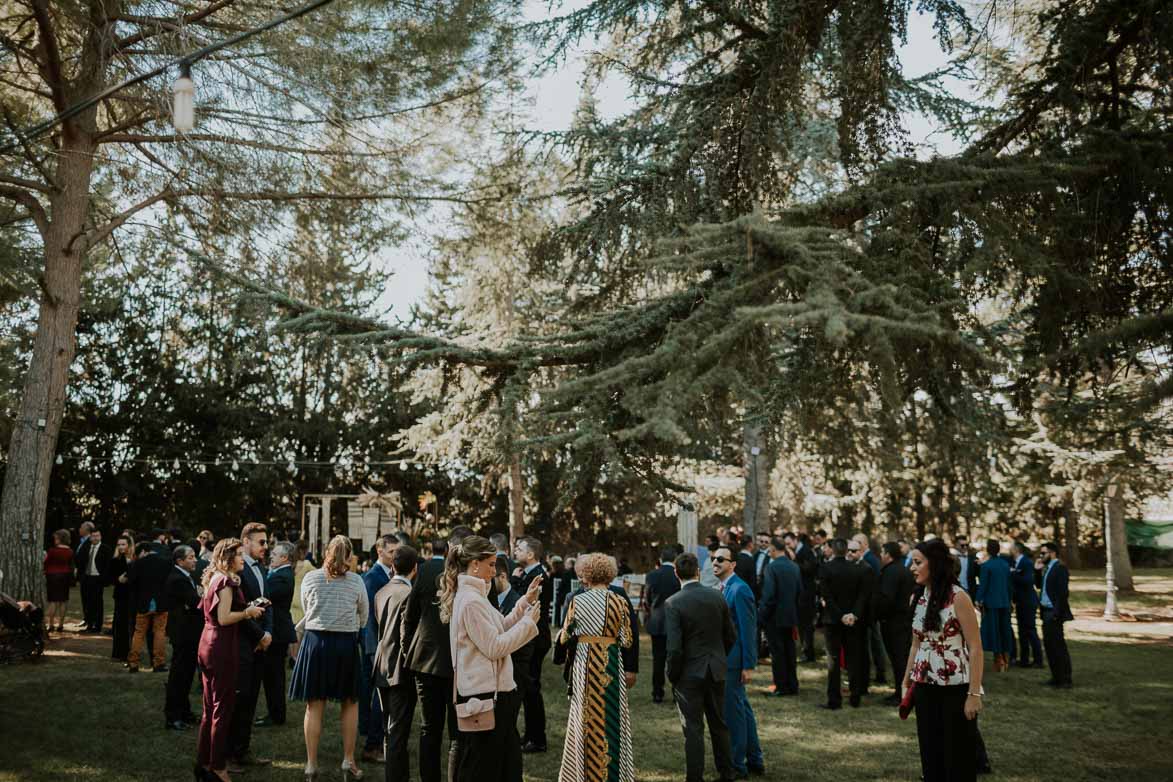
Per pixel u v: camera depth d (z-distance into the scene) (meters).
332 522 31.89
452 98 12.73
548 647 7.40
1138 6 6.00
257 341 7.17
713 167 7.16
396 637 5.79
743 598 6.71
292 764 6.71
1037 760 6.87
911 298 4.75
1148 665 11.69
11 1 13.32
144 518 30.75
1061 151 5.97
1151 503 28.33
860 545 9.25
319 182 13.59
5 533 13.38
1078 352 5.08
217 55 11.49
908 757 6.99
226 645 6.01
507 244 12.93
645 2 7.36
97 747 7.12
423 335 6.35
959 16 6.51
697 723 5.98
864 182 6.14
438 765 5.38
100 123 14.90
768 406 5.95
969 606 4.95
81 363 30.69
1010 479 17.66
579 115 9.02
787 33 6.45
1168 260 6.26
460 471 30.03
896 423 6.16
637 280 8.09
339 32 11.84
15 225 15.08
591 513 31.94
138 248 15.89
